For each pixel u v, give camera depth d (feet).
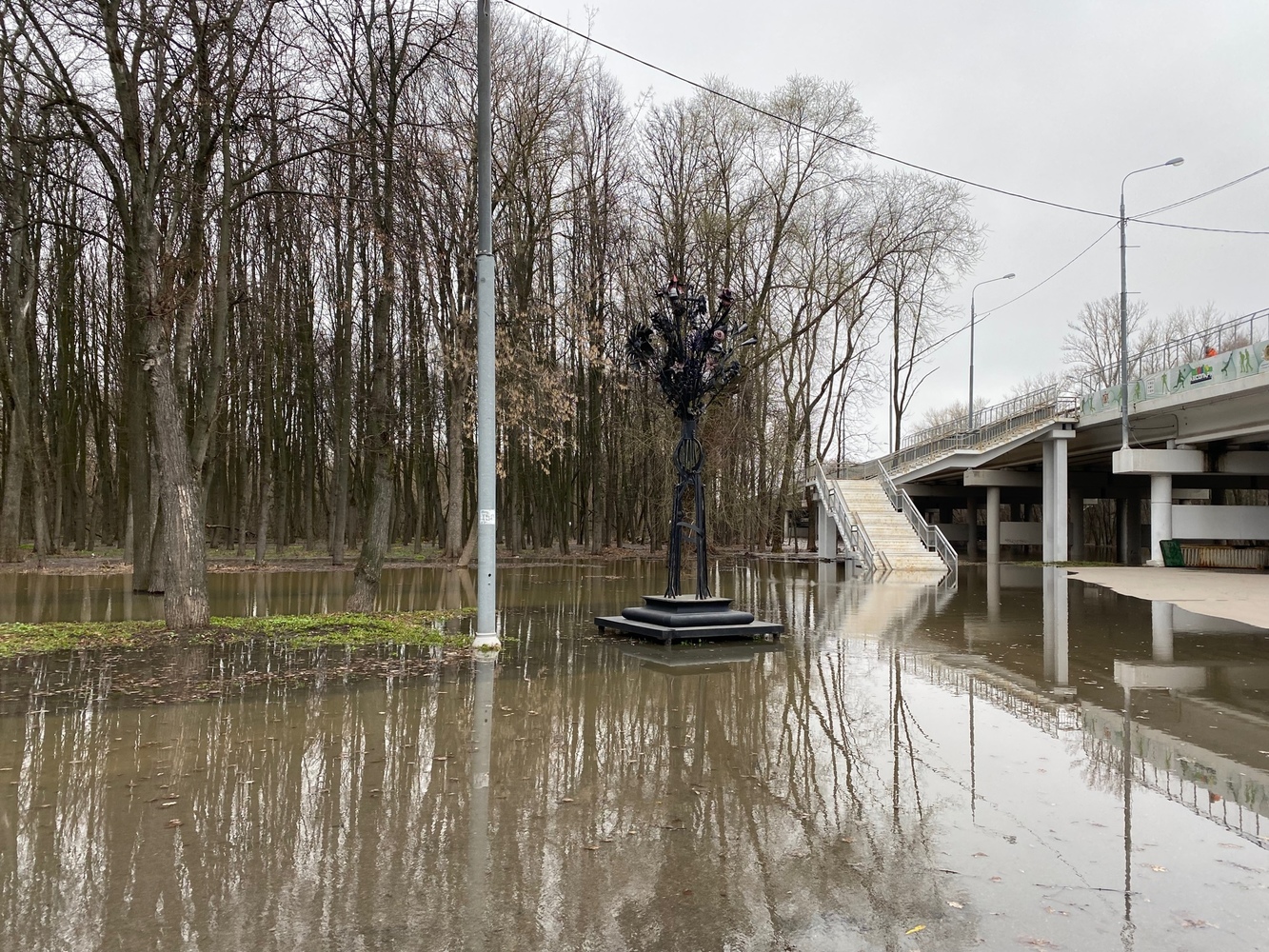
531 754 21.52
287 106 47.55
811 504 147.64
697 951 11.70
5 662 34.01
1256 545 125.90
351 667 33.32
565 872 14.37
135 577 63.46
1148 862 14.84
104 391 108.68
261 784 18.98
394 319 104.99
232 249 84.94
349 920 12.62
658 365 44.93
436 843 15.67
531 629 45.57
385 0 51.19
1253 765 20.77
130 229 41.70
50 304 105.60
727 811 17.42
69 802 17.85
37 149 70.44
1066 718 25.77
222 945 11.82
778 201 114.83
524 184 102.27
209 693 28.45
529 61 95.14
